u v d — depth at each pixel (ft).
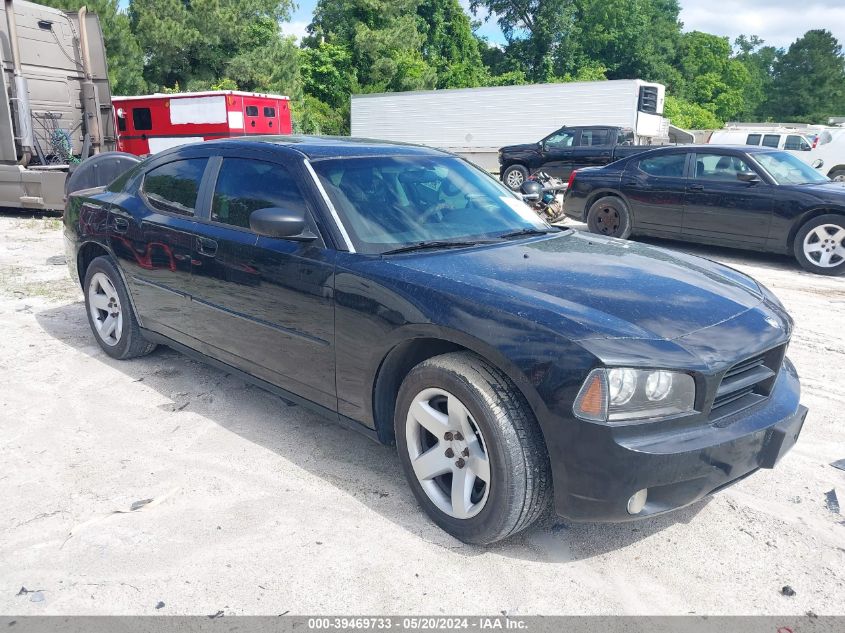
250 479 10.74
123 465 11.12
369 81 134.21
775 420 8.80
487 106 78.28
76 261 16.25
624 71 200.95
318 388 10.84
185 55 96.73
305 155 11.66
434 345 9.55
